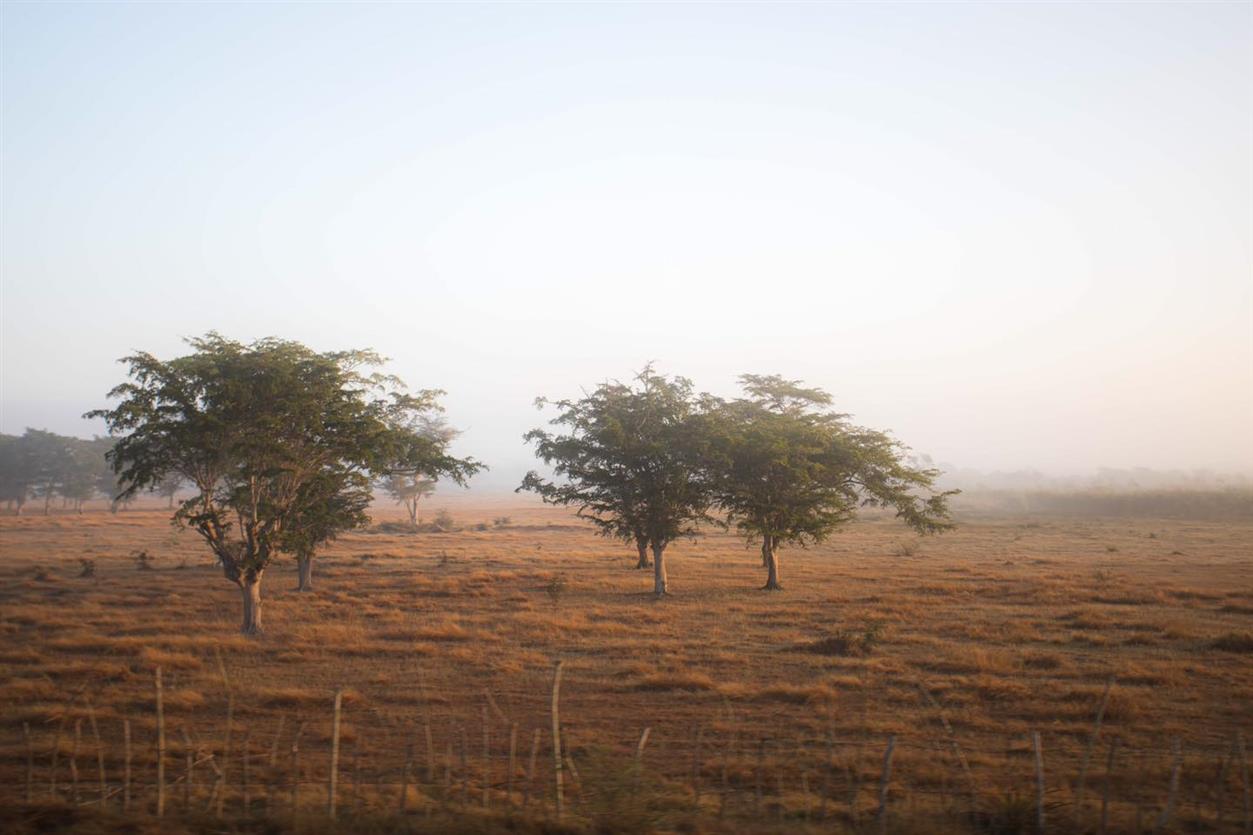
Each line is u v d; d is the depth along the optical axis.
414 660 21.33
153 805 10.01
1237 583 38.00
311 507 28.39
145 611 30.66
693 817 9.09
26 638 24.75
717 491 36.97
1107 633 24.84
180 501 25.88
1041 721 15.16
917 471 39.97
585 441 37.25
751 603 32.81
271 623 27.81
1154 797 10.84
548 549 66.06
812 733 14.49
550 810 9.45
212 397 25.08
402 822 8.77
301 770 12.23
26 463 118.06
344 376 27.22
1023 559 52.97
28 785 9.95
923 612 29.52
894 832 8.98
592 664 20.91
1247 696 16.89
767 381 45.09
